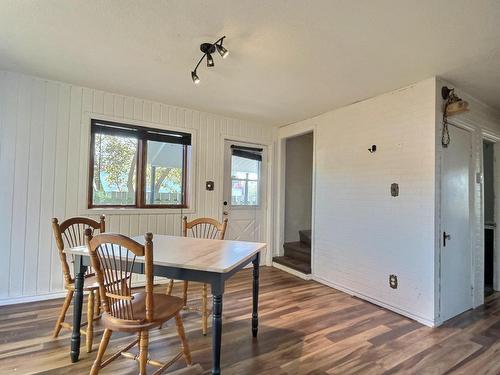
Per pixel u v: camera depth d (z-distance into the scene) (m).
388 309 2.93
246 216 4.50
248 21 1.88
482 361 2.01
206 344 2.18
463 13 1.73
